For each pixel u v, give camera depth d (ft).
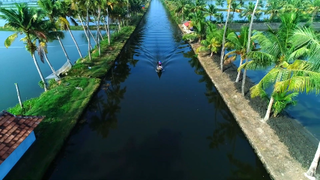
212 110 91.40
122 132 77.51
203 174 60.34
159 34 228.84
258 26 248.52
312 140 68.44
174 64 143.23
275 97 70.13
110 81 119.14
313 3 243.40
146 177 58.85
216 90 107.04
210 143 72.13
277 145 64.85
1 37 211.00
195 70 133.69
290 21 60.49
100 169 61.67
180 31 240.94
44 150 65.21
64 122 78.23
